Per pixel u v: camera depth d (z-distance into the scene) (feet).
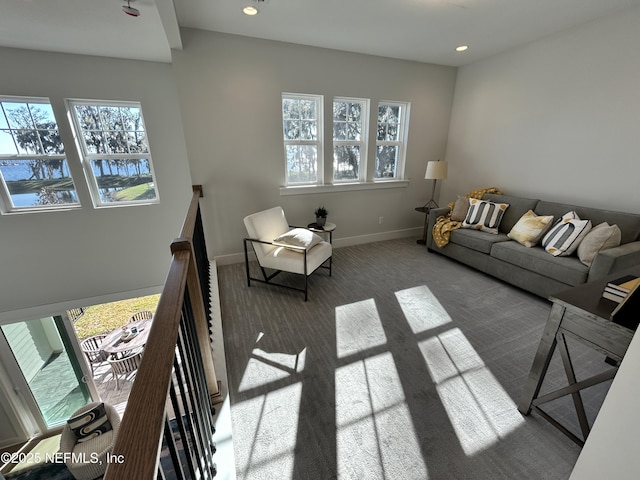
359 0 7.14
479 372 5.58
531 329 6.95
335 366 5.76
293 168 11.55
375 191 13.24
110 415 10.25
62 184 10.63
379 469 3.89
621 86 8.11
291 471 3.88
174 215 12.16
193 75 9.02
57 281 11.08
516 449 4.13
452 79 13.17
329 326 7.10
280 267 8.52
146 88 10.60
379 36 9.39
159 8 6.09
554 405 4.80
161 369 1.90
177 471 2.02
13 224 10.05
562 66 9.35
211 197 10.36
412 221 14.80
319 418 4.63
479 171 12.75
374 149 12.66
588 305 3.76
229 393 5.11
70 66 9.57
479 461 3.98
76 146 10.23
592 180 9.05
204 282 6.75
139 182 11.65
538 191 10.61
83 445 9.53
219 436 4.25
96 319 15.12
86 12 6.81
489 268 9.69
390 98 12.15
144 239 11.95
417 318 7.43
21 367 11.45
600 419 2.86
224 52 9.14
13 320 10.75
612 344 3.41
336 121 11.83
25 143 9.90
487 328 7.00
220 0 7.04
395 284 9.37
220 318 7.11
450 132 13.92
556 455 4.04
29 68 9.16
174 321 2.41
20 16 6.86
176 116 11.23
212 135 9.75
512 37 9.65
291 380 5.41
